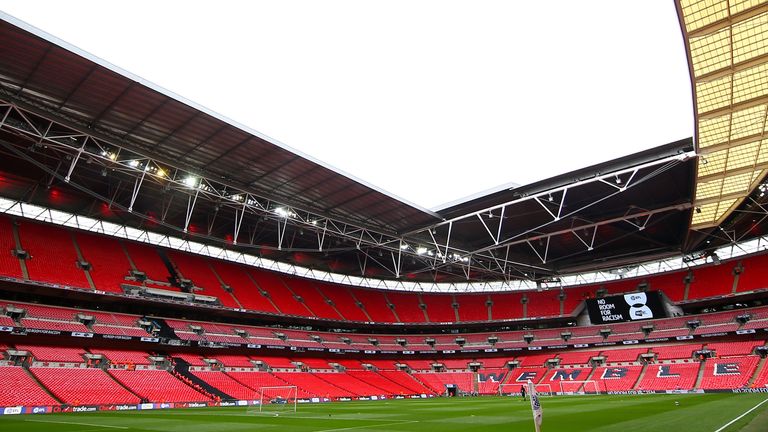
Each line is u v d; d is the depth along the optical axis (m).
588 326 65.06
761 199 42.88
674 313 59.12
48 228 45.50
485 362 67.25
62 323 38.56
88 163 37.72
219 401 39.81
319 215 46.31
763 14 21.41
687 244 55.41
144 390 37.00
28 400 30.06
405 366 65.62
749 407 23.39
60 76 26.72
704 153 32.03
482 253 60.50
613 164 37.84
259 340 52.12
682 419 19.27
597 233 54.66
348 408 35.03
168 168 37.44
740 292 53.41
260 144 34.19
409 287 75.31
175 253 54.53
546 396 50.06
